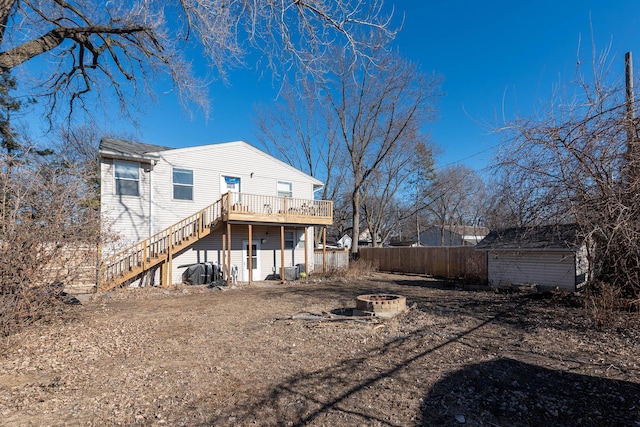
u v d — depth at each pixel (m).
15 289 5.51
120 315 7.90
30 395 3.69
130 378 4.17
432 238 47.41
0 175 5.41
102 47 8.84
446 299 10.34
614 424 3.05
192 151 14.51
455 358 4.86
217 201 14.15
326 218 16.48
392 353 5.09
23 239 5.45
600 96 5.32
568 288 10.60
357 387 3.88
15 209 5.54
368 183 27.33
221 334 6.20
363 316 7.40
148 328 6.64
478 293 11.70
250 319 7.46
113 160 12.77
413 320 7.25
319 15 6.08
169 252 12.81
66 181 6.70
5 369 4.44
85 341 5.70
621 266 6.25
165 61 9.16
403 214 37.75
